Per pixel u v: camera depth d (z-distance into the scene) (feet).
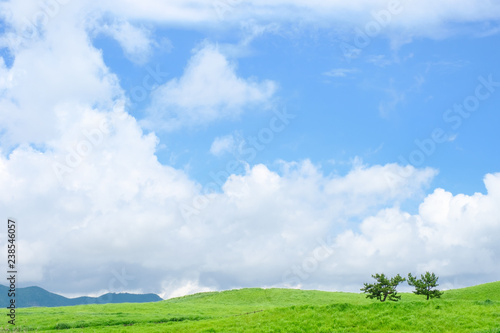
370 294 305.94
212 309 297.12
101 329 192.24
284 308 200.34
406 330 155.43
